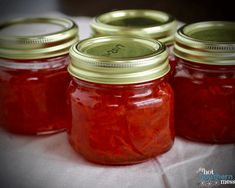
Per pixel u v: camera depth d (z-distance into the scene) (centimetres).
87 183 42
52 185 42
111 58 40
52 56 46
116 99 41
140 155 43
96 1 94
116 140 42
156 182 42
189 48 44
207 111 45
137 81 40
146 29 49
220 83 44
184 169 43
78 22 69
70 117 44
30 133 49
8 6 90
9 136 49
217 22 50
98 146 42
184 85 46
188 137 47
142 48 45
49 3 92
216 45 43
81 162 45
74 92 43
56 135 49
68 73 48
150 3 91
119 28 49
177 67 47
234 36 47
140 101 41
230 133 46
